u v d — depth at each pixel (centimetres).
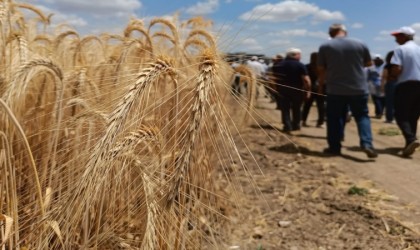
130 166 203
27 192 230
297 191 538
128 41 309
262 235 390
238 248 354
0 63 245
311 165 697
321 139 984
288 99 1009
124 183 216
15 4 340
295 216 451
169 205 187
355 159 764
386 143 964
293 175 620
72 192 177
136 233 222
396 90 792
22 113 249
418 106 786
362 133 761
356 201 511
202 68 179
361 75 752
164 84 246
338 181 602
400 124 792
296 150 805
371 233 415
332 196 523
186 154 180
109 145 162
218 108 183
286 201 496
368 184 593
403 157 794
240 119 311
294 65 976
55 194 219
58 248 192
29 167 233
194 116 175
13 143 238
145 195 197
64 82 251
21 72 213
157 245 200
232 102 301
